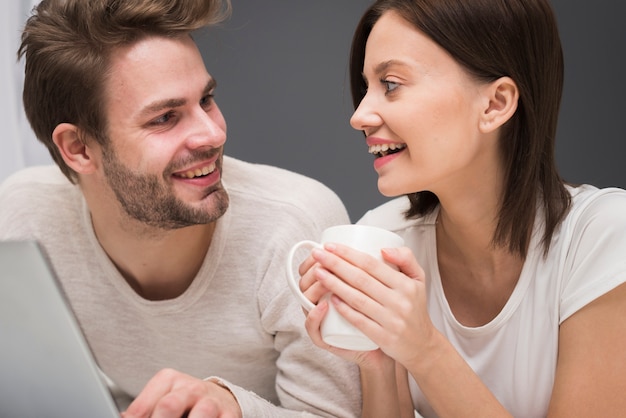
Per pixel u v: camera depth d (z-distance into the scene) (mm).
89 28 1042
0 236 1278
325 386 1160
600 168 2170
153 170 1074
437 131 1029
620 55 2137
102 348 1287
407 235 1284
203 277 1204
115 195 1136
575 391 1046
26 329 703
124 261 1230
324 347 1004
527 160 1105
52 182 1300
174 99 1050
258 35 2295
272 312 1180
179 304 1214
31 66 1127
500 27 1021
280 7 2285
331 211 1264
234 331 1223
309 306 932
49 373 712
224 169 1272
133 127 1064
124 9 1031
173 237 1168
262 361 1277
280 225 1198
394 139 1050
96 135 1097
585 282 1077
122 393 1392
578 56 2141
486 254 1190
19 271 690
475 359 1208
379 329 906
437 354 969
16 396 729
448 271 1254
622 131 2156
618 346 1037
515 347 1166
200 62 1089
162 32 1058
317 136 2309
